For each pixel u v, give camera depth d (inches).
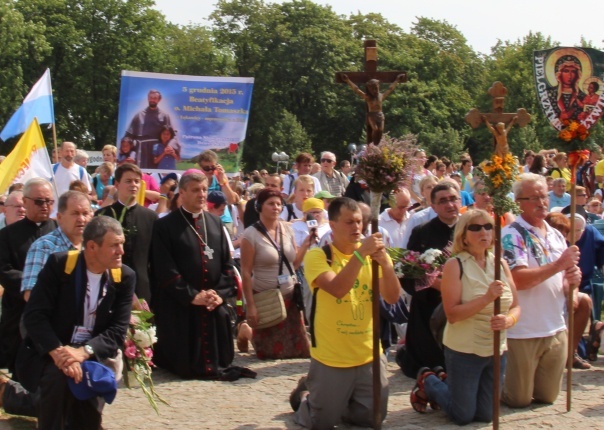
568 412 265.6
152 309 325.1
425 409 267.0
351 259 229.1
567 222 331.0
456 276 248.2
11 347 269.9
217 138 490.0
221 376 315.9
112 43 2068.2
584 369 329.4
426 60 2459.4
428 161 683.4
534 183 271.3
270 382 312.2
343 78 238.2
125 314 223.9
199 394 295.1
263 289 347.9
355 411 245.9
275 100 2285.9
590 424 253.0
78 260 219.5
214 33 2331.4
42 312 216.1
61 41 1969.7
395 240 374.0
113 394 214.8
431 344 297.0
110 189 394.6
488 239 246.8
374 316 229.0
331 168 545.6
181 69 2336.4
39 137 350.3
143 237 329.1
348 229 238.8
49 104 443.2
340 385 240.4
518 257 264.5
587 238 342.6
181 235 322.3
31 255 247.8
